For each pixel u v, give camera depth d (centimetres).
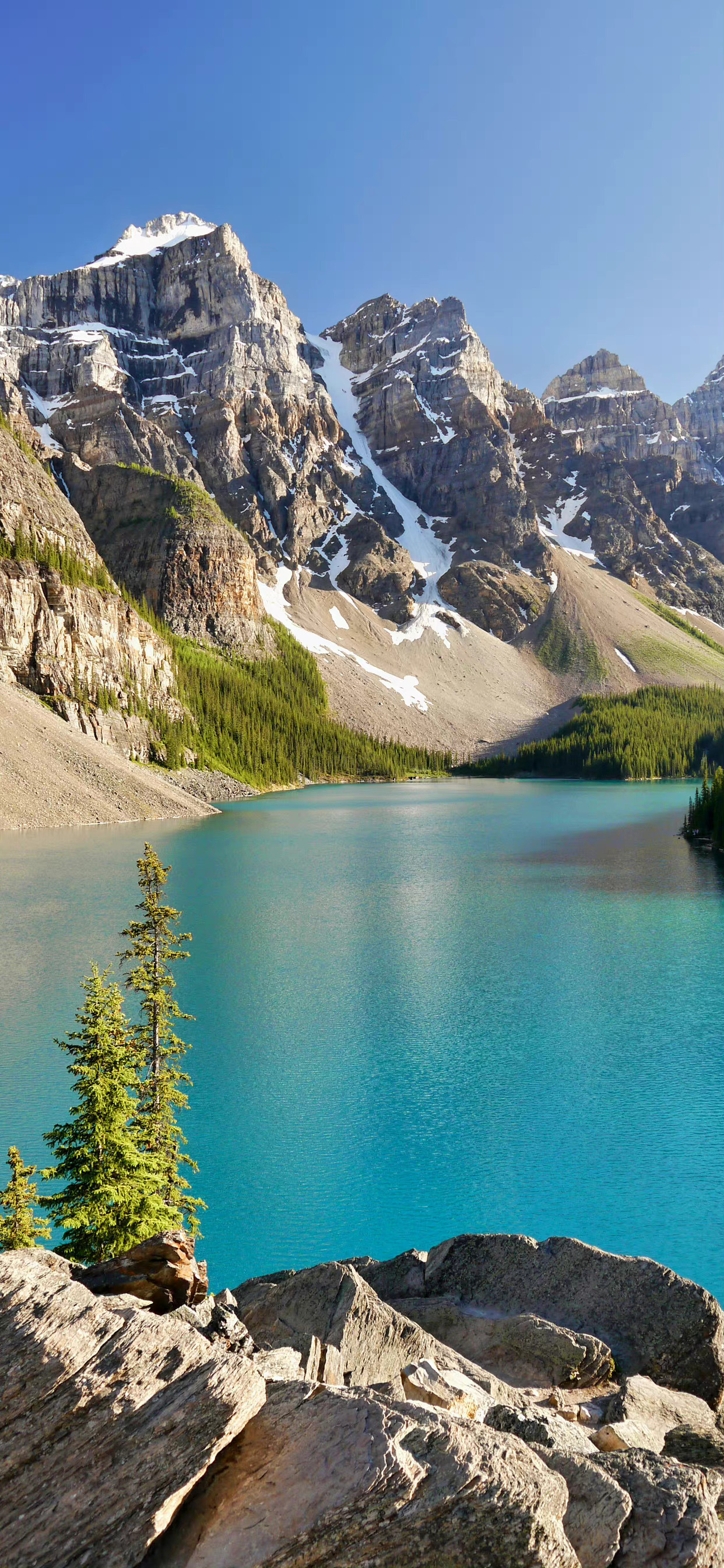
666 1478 788
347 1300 1219
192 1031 4566
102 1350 717
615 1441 935
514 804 18050
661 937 6500
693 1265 2561
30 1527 635
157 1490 657
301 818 15075
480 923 6944
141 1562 632
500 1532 659
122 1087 2241
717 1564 714
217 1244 2727
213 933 6612
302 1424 723
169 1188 2533
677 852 10944
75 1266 1159
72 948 5816
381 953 6056
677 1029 4562
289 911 7406
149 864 3083
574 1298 1388
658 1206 2895
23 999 4812
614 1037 4456
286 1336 1180
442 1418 732
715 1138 3366
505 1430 901
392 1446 688
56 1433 671
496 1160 3219
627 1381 1139
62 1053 4072
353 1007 4925
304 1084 3903
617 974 5556
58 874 8475
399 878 8975
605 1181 3061
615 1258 1436
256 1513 668
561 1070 4034
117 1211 2095
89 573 18362
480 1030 4566
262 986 5312
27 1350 697
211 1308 1102
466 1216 2861
